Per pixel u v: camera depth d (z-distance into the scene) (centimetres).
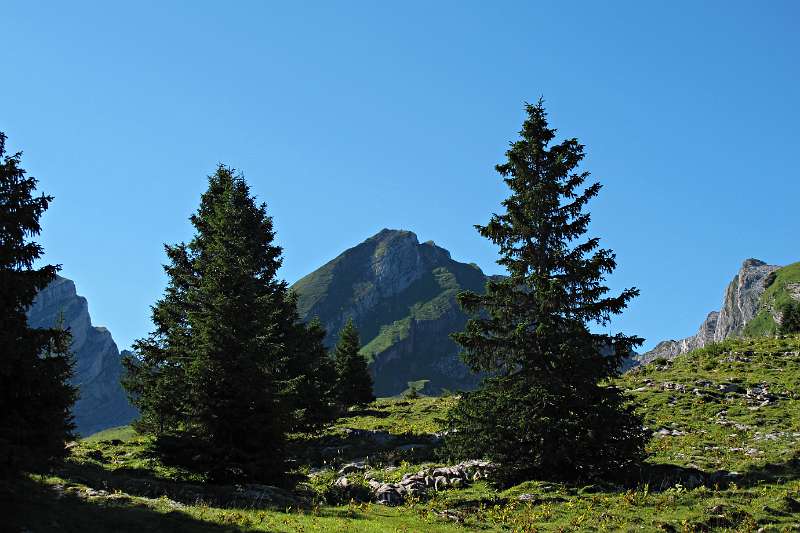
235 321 2595
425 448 3394
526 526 2002
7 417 1778
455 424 2644
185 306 3612
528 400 2550
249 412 2489
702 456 2789
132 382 3703
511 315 2734
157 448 2411
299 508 2158
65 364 1934
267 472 2445
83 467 2525
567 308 2647
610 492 2364
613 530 1955
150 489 2220
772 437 3020
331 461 3328
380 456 3300
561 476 2530
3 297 1841
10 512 1603
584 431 2509
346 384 6247
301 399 3847
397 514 2214
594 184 2769
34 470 1902
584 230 2767
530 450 2533
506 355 2688
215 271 2880
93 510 1753
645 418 3641
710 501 2156
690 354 5531
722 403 3819
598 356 2581
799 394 3856
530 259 2758
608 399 2567
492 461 2573
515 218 2747
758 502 2112
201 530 1700
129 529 1647
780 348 5084
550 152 2836
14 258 1884
